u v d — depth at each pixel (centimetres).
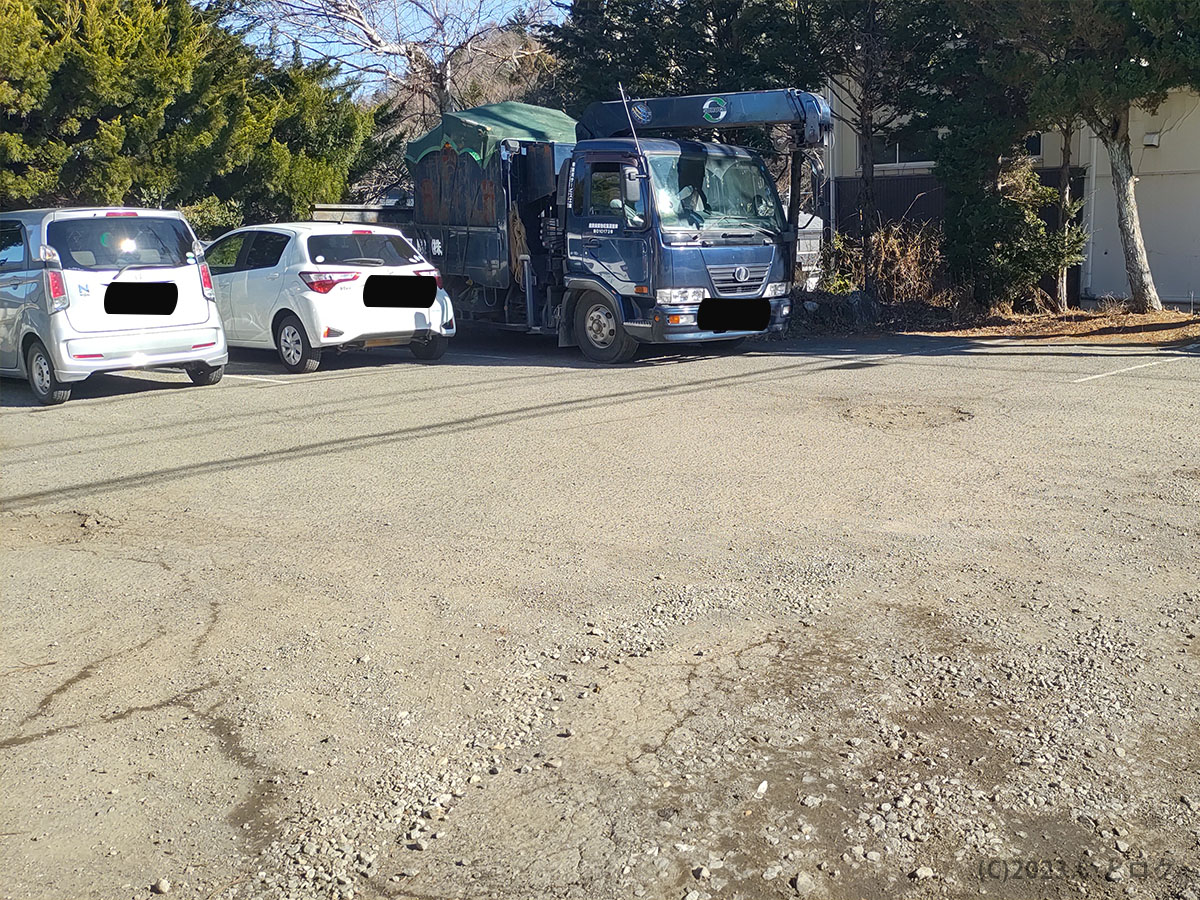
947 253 1747
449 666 477
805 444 856
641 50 1934
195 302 1163
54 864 347
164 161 1784
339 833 359
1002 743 398
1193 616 502
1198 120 1783
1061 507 670
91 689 467
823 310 1638
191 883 336
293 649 500
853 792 371
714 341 1513
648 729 417
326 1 2550
